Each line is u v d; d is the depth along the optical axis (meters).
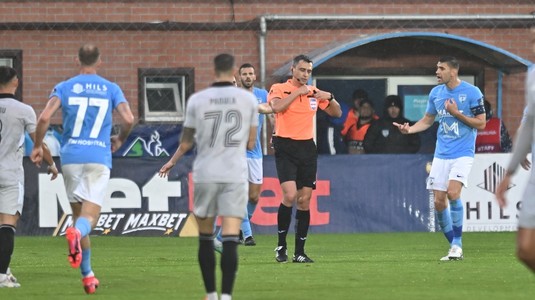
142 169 62.75
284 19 71.62
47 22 70.38
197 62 71.56
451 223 47.28
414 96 74.19
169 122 71.62
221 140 31.17
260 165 54.66
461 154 46.69
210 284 31.20
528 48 74.25
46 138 68.44
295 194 44.88
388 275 39.88
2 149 36.69
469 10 74.00
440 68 46.62
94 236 62.00
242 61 71.88
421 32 68.50
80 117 34.19
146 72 71.06
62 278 39.72
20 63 70.31
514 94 74.81
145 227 62.53
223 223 31.00
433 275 39.88
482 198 65.81
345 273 40.59
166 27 71.19
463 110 46.66
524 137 27.67
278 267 43.06
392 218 65.44
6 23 70.12
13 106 36.78
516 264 44.47
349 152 71.75
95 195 34.12
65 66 70.69
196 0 71.56
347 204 64.88
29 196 62.00
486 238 60.56
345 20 72.31
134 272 41.62
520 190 66.00
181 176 63.06
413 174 65.69
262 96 54.62
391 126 71.69
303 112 44.75
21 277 40.12
